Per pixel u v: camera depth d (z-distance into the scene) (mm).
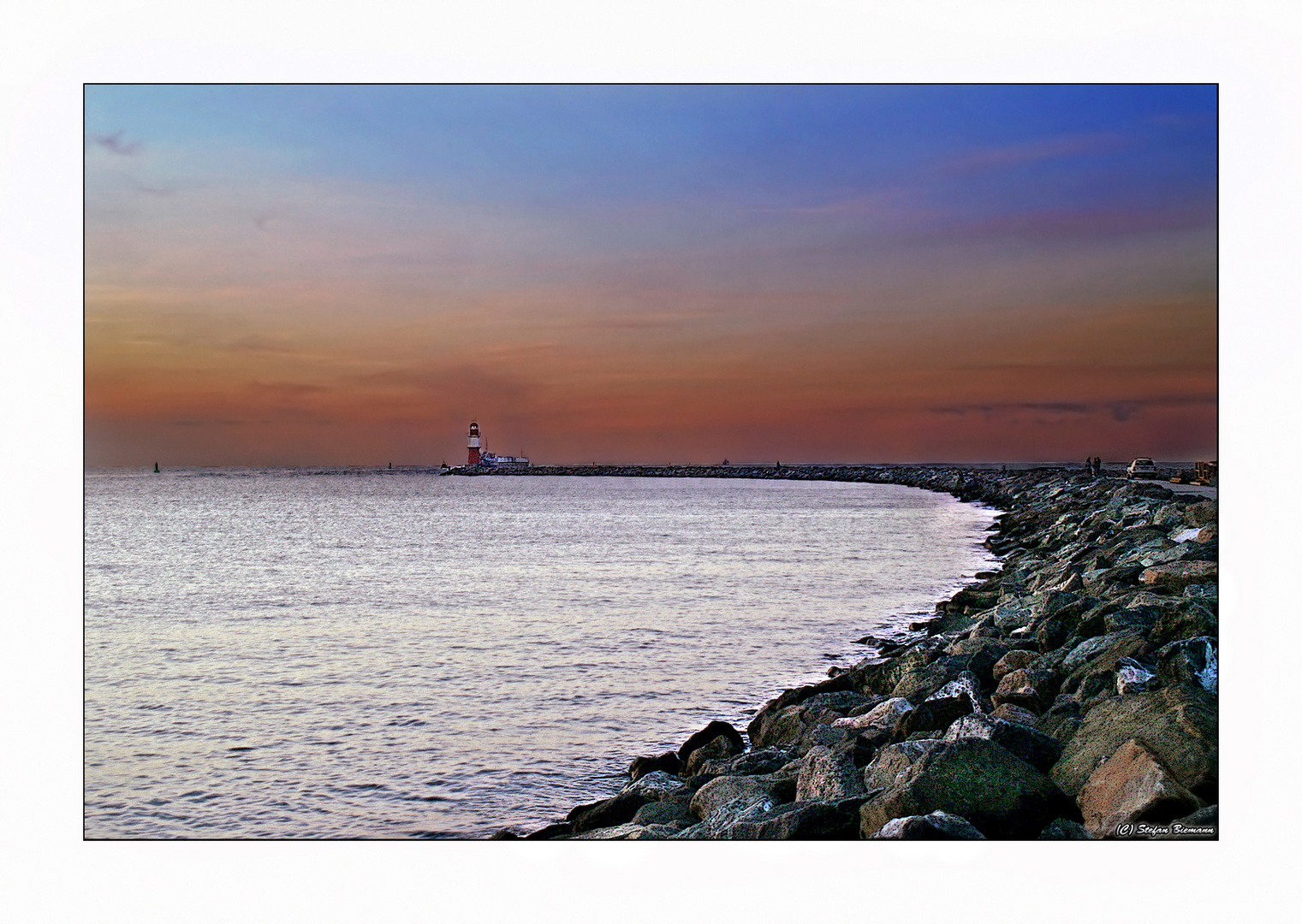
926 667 13359
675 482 152250
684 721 13570
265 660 17688
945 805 8148
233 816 10336
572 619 21719
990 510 63812
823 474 146750
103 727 13305
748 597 25078
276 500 93375
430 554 38594
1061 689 11195
